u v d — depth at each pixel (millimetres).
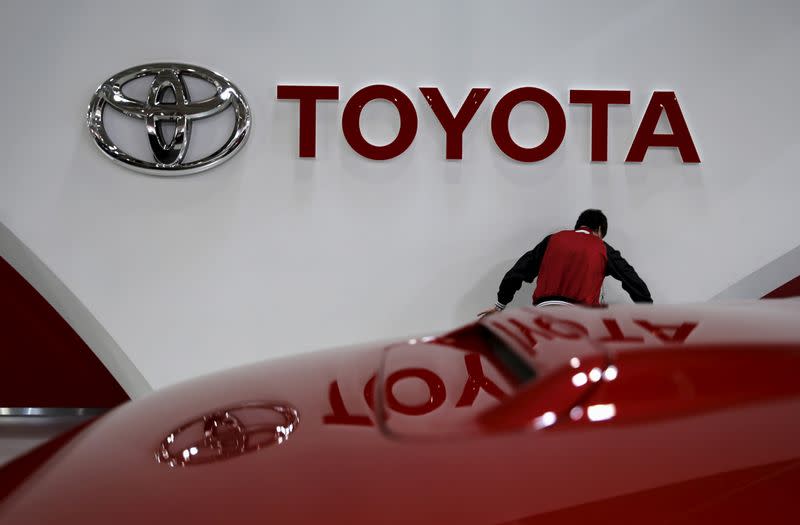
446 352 834
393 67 2863
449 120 2848
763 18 2914
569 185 2920
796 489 493
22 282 2775
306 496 507
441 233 2904
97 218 2797
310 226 2871
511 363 729
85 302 2801
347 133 2830
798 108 2939
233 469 566
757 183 2957
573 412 569
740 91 2934
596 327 738
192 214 2832
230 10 2811
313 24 2832
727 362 607
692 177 2945
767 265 2980
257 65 2830
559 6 2879
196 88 2840
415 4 2852
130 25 2789
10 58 2744
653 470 512
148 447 648
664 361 610
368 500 496
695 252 2965
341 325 2902
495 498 492
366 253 2889
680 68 2916
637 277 2615
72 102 2777
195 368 2854
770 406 564
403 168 2881
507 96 2855
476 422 586
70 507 529
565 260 2549
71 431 794
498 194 2910
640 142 2898
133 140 2809
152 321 2830
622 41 2902
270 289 2871
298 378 832
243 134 2797
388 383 733
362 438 601
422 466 535
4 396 2764
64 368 2801
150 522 491
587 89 2900
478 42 2877
